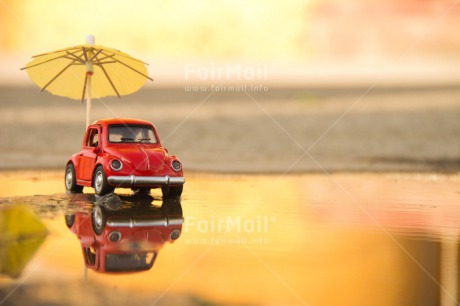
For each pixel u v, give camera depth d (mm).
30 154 28562
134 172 14164
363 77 90375
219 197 15266
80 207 12719
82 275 6941
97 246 8641
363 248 8891
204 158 27812
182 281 6793
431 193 16750
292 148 32406
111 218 11344
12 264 7438
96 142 15656
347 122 42562
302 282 6898
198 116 44562
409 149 32562
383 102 54281
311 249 8797
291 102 54750
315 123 42125
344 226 10938
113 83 17547
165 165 14750
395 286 6773
